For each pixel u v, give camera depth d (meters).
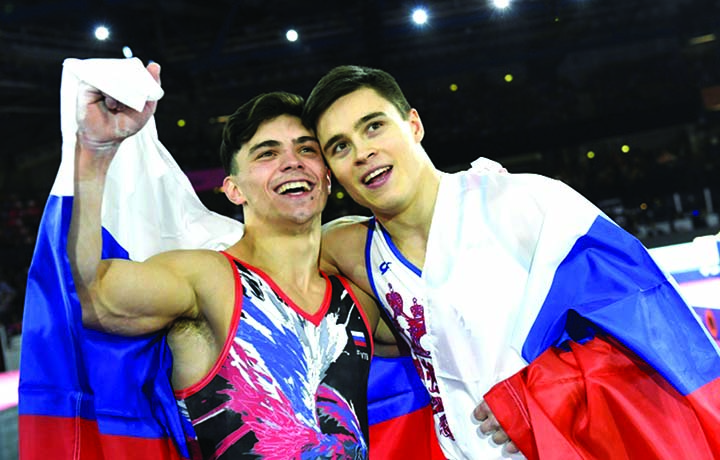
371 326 2.07
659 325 1.75
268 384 1.72
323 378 1.79
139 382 1.72
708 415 1.68
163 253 1.78
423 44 12.62
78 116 1.44
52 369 1.60
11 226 12.97
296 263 1.87
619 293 1.78
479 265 1.93
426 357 2.05
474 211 1.95
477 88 13.41
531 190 1.90
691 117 12.07
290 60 13.14
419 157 1.96
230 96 13.38
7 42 10.91
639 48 12.91
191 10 11.83
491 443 1.95
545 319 1.82
